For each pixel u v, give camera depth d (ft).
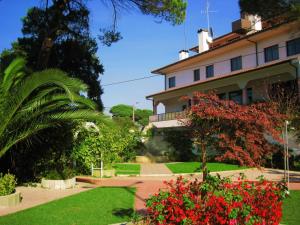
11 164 49.06
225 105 30.04
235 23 116.37
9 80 35.65
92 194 39.68
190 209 16.43
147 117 220.84
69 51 60.54
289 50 85.05
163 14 51.13
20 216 28.76
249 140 28.86
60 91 39.17
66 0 51.70
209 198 17.02
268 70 79.87
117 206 32.60
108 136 58.85
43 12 58.44
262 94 86.12
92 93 64.44
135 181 53.36
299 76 73.51
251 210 16.84
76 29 58.39
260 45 92.38
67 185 45.32
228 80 90.22
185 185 19.26
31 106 36.60
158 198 17.60
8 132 36.86
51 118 38.14
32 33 59.88
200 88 100.01
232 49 100.48
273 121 36.19
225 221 15.89
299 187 43.96
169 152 95.81
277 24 79.61
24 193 41.24
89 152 57.16
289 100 71.67
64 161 53.47
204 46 122.93
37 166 51.31
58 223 26.43
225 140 28.66
